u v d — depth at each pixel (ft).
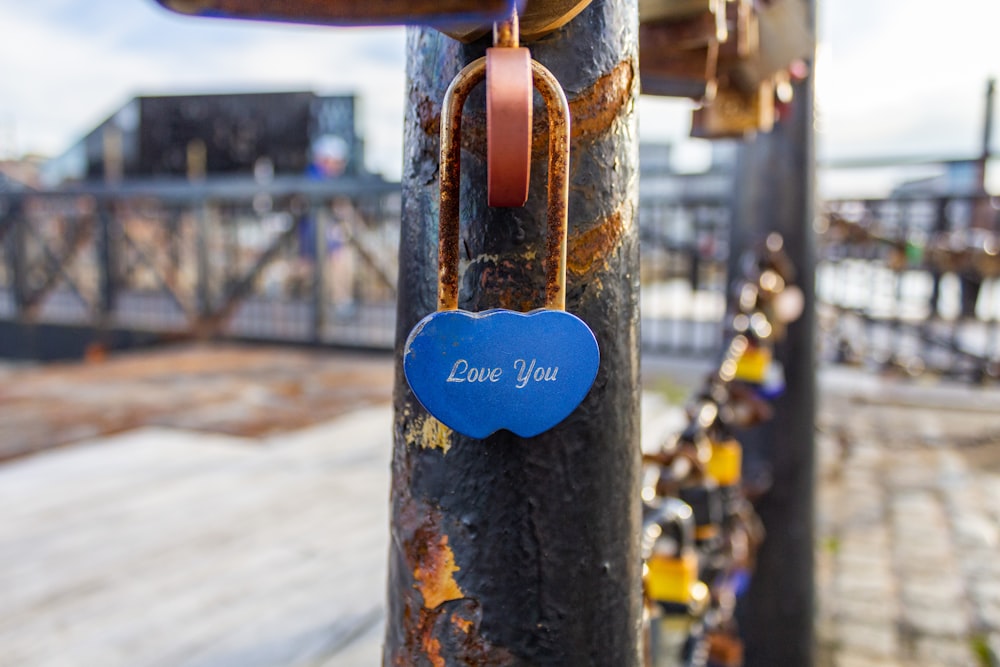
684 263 23.32
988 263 14.60
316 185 26.02
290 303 28.45
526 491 1.92
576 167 1.88
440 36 1.88
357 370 22.81
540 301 1.84
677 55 3.34
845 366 22.13
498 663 1.97
